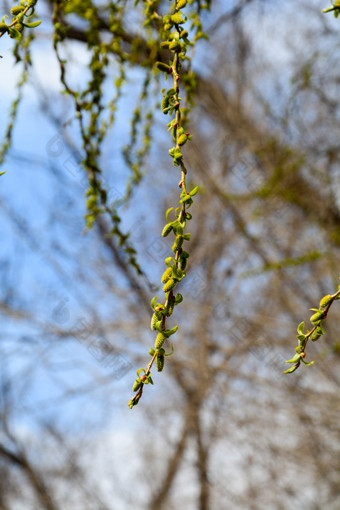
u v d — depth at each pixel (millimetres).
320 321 1221
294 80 5680
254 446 6250
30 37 2207
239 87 6766
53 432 7789
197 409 6508
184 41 1441
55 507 7629
